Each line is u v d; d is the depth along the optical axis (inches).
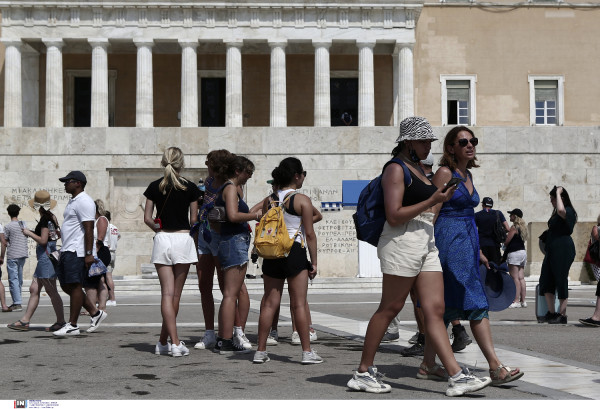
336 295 1218.6
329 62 1969.7
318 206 1572.3
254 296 1177.4
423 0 1923.0
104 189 1585.9
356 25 1925.4
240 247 484.4
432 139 350.9
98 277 622.5
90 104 2129.7
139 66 1897.1
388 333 550.3
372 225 350.0
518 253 898.7
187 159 1593.3
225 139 1596.9
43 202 636.7
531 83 2135.8
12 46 1902.1
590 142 1593.3
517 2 2143.2
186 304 967.6
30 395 347.6
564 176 1592.0
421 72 2137.1
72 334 594.2
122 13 1908.2
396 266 343.3
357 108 2148.1
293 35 1914.4
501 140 1592.0
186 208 491.2
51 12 1905.8
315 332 594.6
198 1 1895.9
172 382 381.1
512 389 360.2
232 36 1905.8
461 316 373.1
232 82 1898.4
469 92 2142.0
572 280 1375.5
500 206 1587.1
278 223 442.9
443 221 370.6
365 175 1581.0
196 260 490.9
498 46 2142.0
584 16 2143.2
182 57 1907.0
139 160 1590.8
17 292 884.6
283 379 388.8
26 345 531.5
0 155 1573.6
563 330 619.8
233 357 472.4
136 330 640.4
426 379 390.6
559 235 670.5
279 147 1592.0
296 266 442.6
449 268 367.6
